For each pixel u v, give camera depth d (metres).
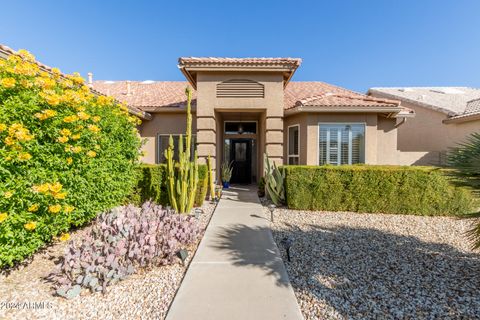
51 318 2.75
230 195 10.12
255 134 13.38
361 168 7.21
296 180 7.43
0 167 3.09
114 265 3.33
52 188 3.53
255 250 4.52
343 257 4.28
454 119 13.35
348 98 11.02
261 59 9.04
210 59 9.00
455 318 2.75
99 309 2.91
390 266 3.95
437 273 3.71
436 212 6.92
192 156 11.67
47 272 3.68
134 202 7.27
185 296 3.08
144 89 14.76
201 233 5.33
